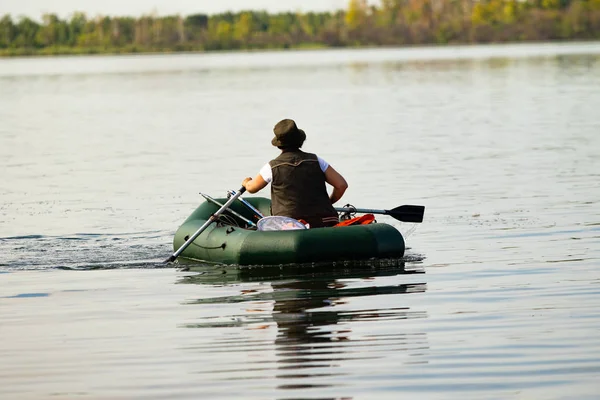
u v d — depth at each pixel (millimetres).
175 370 14656
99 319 17734
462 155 42500
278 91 95312
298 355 15203
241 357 15172
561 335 15859
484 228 26016
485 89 89312
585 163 38594
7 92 104062
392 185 34406
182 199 33094
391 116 64562
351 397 13383
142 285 20594
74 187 36250
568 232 25031
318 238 21938
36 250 24844
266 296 19141
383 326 16672
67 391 13859
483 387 13617
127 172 40250
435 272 20922
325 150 45625
